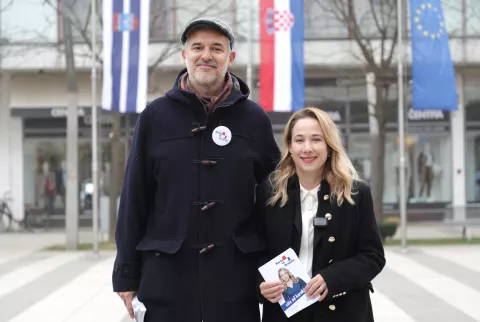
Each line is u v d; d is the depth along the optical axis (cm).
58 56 1839
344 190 334
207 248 329
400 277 987
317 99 1950
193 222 332
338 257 335
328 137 338
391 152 2031
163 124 342
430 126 2023
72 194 1420
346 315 333
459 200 2016
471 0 1800
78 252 1370
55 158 2042
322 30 1881
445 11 1848
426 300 818
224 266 331
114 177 1581
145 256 340
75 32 1833
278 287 323
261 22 1309
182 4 1827
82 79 2000
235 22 1778
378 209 1588
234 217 334
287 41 1299
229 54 344
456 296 841
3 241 1638
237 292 332
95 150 1303
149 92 1734
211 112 340
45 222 1997
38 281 998
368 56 1559
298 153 336
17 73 1986
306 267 335
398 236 1633
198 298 329
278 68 1300
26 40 1889
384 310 765
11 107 2016
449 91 1291
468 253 1260
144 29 1252
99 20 1574
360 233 340
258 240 345
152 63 1827
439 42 1291
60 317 750
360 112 2008
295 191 342
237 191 337
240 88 359
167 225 335
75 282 985
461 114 2019
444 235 1650
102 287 939
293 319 333
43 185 2044
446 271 1041
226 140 338
